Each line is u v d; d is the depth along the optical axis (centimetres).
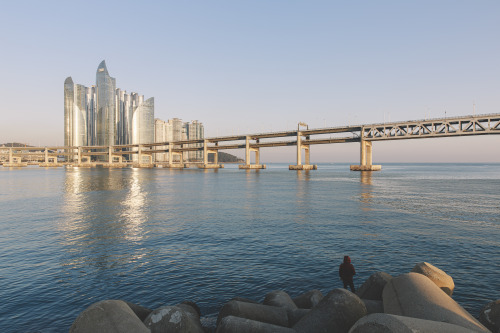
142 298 1117
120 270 1428
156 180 9806
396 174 14775
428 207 3659
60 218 2933
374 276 883
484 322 688
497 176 12712
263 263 1524
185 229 2391
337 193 5506
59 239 2070
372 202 4175
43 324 939
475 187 6894
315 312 677
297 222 2686
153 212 3306
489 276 1307
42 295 1151
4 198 4719
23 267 1480
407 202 4159
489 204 3941
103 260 1590
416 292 690
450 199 4519
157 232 2283
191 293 1155
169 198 4744
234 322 660
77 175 13288
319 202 4191
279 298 854
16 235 2195
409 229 2370
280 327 666
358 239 2033
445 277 838
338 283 1250
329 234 2192
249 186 7319
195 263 1527
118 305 638
